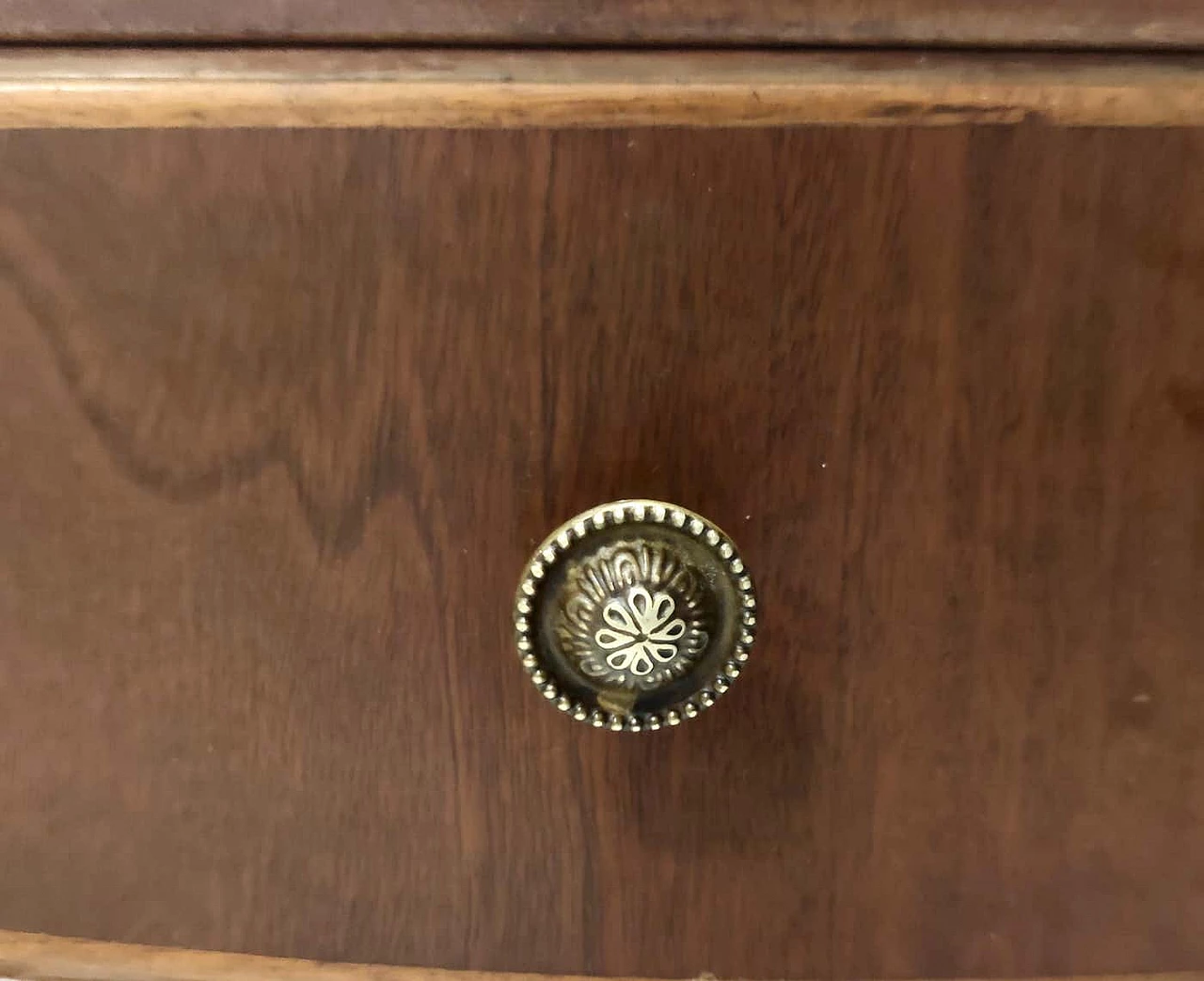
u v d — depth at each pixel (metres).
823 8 0.11
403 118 0.11
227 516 0.13
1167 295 0.12
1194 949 0.16
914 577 0.14
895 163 0.12
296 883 0.15
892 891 0.15
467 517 0.13
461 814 0.15
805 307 0.12
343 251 0.12
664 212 0.12
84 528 0.13
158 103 0.11
